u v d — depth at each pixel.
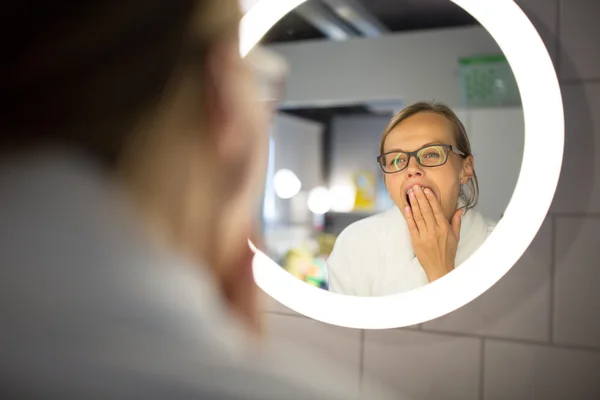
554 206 0.75
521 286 0.77
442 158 0.88
